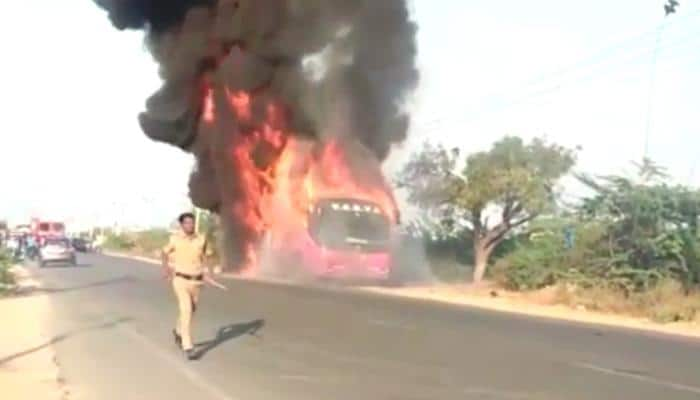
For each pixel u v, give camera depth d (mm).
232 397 11812
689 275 34531
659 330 25266
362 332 20672
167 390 12359
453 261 56250
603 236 37344
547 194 53625
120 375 13758
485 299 36750
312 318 24188
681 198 36125
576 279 36094
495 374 14312
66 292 33562
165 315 24344
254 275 54562
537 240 41750
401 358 16141
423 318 24953
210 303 29484
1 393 12031
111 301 29031
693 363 16562
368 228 46031
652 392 12898
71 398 11695
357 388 12625
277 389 12492
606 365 15828
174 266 16000
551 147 55531
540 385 13273
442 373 14289
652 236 35531
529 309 32250
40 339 18531
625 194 37219
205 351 16906
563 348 18422
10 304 27438
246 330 20922
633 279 34719
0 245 37812
